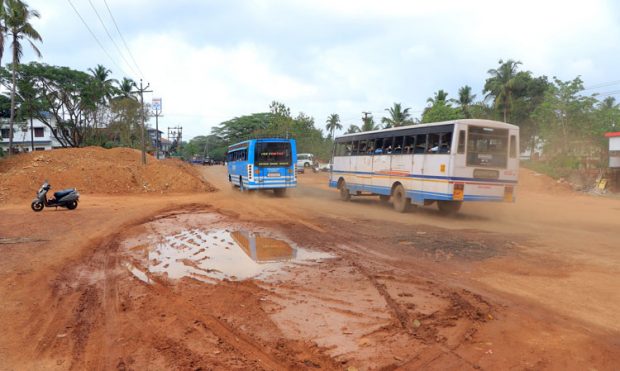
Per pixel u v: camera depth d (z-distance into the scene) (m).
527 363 3.75
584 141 32.34
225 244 9.23
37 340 4.35
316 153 63.09
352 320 4.80
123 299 5.62
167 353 4.02
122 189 22.83
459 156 12.52
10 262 7.60
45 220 12.86
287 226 11.71
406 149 14.78
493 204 17.75
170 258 7.94
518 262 7.43
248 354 3.98
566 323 4.65
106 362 3.85
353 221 12.66
